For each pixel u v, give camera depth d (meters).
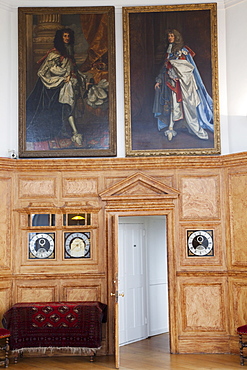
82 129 9.08
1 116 8.96
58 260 8.80
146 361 8.05
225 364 7.79
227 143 9.05
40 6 9.25
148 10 9.20
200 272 8.68
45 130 9.06
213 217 8.82
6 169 8.76
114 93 9.13
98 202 8.90
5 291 8.60
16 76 9.16
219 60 9.17
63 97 9.13
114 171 8.95
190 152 8.97
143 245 9.99
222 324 8.64
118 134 9.16
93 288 8.75
